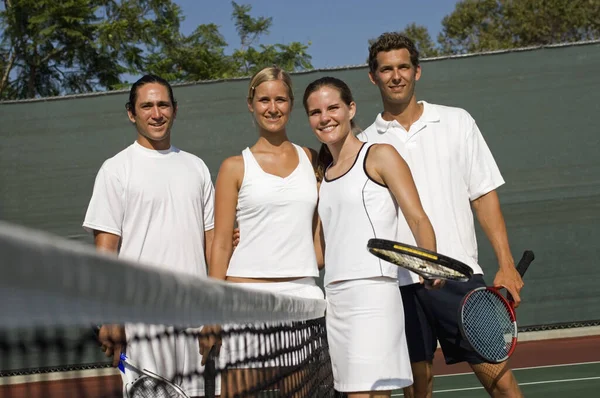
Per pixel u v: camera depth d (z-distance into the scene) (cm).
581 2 2945
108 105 953
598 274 950
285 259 351
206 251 407
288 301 263
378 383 302
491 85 954
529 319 955
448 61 955
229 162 359
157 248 371
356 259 310
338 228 318
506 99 953
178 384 256
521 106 952
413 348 375
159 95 381
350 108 332
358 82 941
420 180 368
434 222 365
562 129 953
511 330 345
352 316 309
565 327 952
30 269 77
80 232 948
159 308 121
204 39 2209
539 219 954
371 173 316
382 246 251
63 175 952
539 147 954
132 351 250
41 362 126
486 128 954
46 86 2078
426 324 376
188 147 953
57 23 2016
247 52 2195
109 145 950
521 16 3003
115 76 2092
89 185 949
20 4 1988
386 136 376
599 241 950
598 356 838
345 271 311
